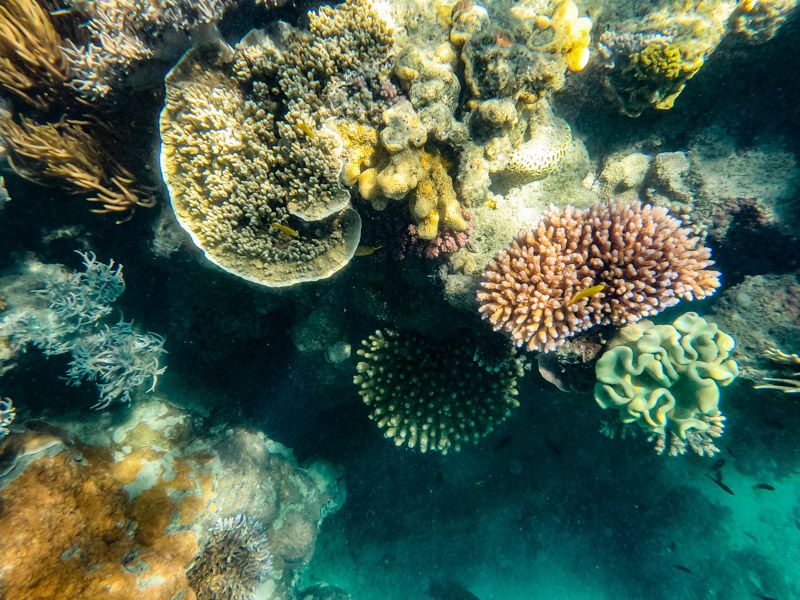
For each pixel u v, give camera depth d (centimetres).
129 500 76
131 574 65
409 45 59
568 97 77
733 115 82
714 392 60
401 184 56
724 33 72
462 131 61
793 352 77
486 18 60
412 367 79
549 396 99
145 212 81
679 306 88
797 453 103
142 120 74
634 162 83
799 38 72
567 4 61
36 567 58
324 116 59
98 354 84
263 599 96
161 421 92
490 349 72
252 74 61
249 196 62
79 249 86
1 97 72
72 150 74
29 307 81
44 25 70
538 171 65
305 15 65
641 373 62
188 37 63
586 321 61
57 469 68
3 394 81
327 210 61
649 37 69
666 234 62
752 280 83
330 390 101
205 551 80
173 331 94
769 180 79
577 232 62
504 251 64
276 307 90
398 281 76
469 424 77
